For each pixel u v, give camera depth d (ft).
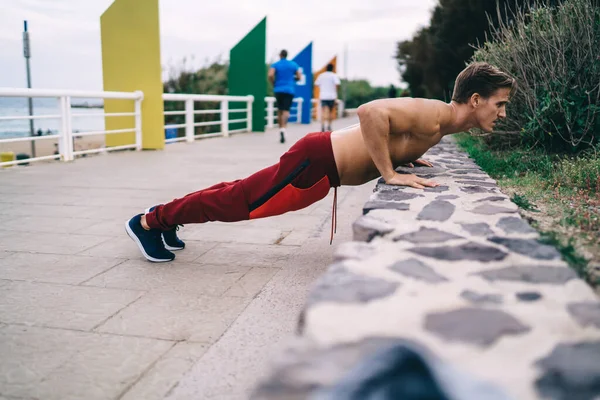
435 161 15.37
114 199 18.47
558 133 17.63
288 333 8.44
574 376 3.59
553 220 10.04
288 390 3.41
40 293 10.11
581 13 17.49
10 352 7.81
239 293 10.20
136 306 9.53
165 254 12.01
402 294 4.91
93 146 55.72
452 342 4.00
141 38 31.86
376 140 9.97
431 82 48.85
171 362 7.56
